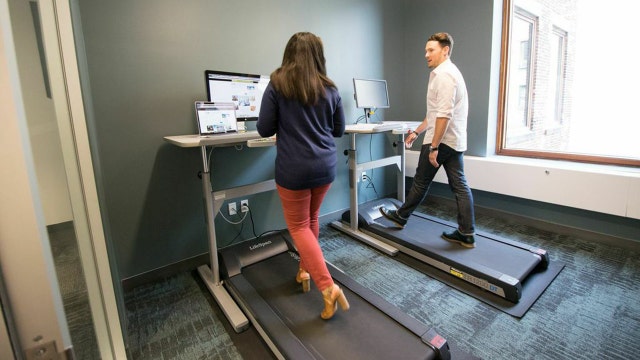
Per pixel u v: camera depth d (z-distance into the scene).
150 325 1.75
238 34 2.37
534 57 3.21
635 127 2.55
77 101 1.08
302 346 1.38
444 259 2.13
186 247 2.34
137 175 2.08
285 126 1.44
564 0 2.92
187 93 2.20
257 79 2.33
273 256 2.22
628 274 2.07
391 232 2.57
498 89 3.13
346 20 3.03
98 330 1.09
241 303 1.80
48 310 0.44
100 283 1.18
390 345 1.36
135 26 1.96
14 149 0.39
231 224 2.56
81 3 1.78
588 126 2.84
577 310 1.74
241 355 1.52
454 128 2.15
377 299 1.67
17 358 0.42
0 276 0.40
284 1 2.59
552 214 2.77
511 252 2.18
